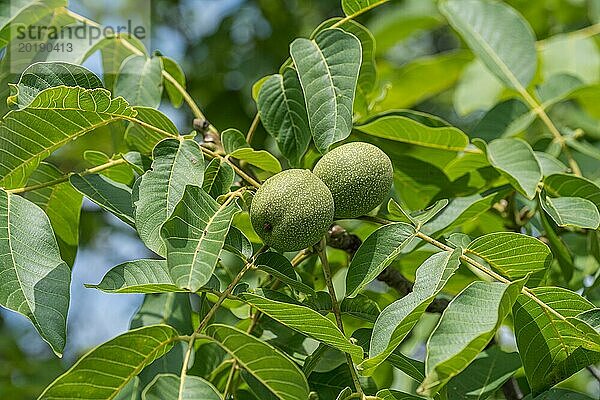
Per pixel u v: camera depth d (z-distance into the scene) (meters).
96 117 1.07
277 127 1.15
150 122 1.09
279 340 1.13
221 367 1.13
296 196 1.04
